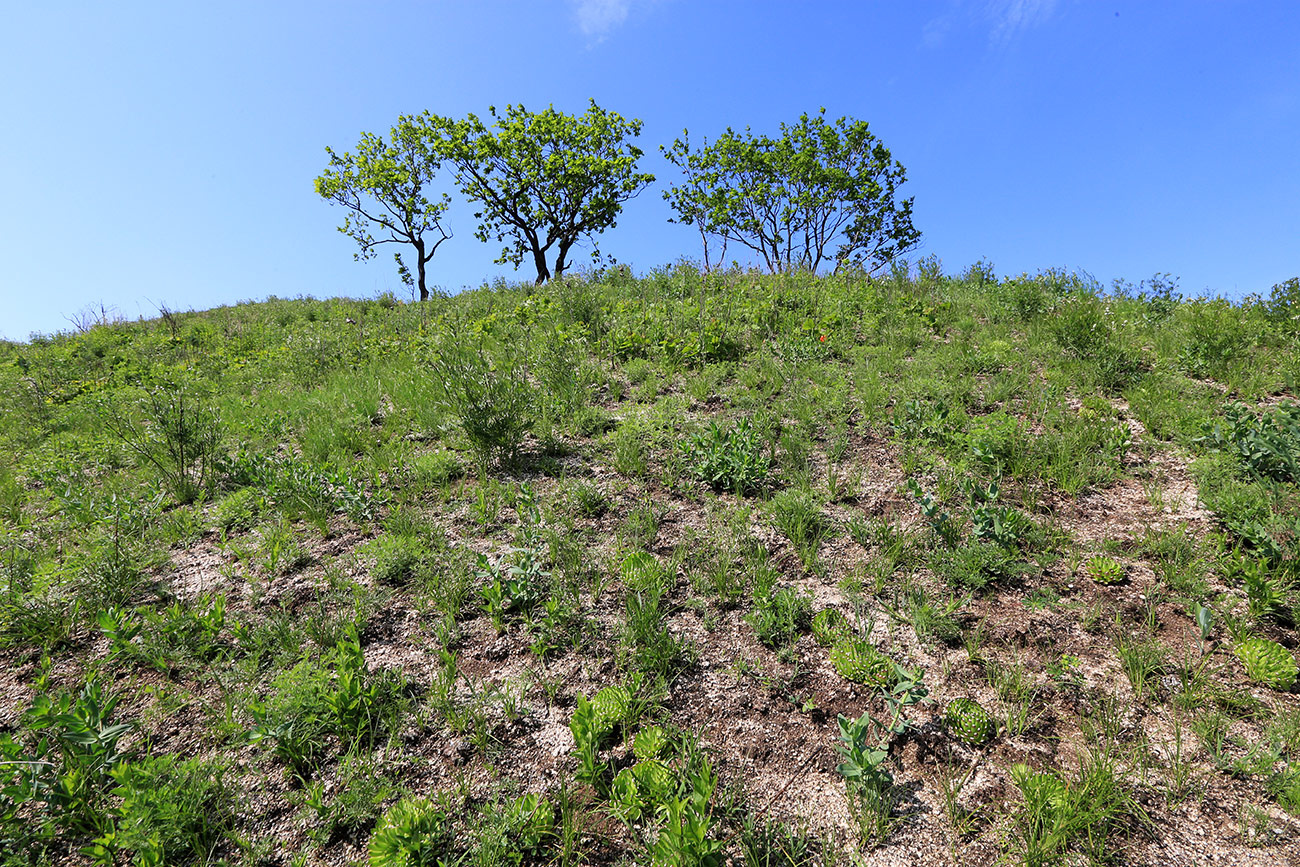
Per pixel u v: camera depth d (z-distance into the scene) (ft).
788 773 7.34
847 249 81.97
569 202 72.43
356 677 8.11
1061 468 13.08
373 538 12.25
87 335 42.68
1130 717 7.79
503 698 8.34
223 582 11.08
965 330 22.84
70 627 9.96
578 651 9.23
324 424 18.28
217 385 26.91
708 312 25.08
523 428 15.44
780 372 19.26
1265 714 7.64
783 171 78.74
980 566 10.36
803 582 10.57
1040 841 6.35
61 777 7.06
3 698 8.74
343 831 6.88
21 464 18.71
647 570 10.56
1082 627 9.27
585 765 7.15
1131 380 17.33
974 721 7.63
